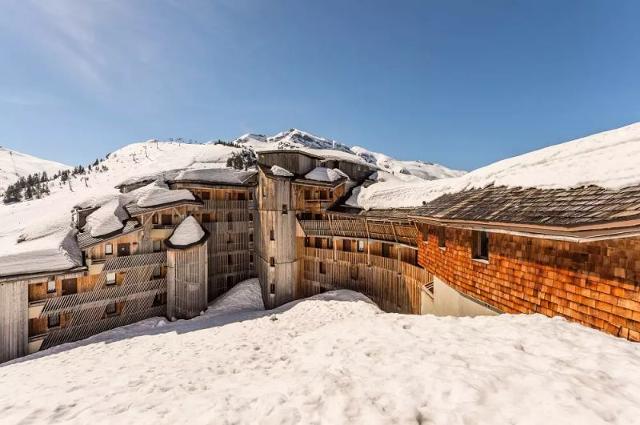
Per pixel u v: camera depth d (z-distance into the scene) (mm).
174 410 6129
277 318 23062
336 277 28094
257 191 33406
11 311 19047
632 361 4430
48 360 17672
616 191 5672
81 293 22562
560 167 8023
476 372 4820
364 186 30156
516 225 6762
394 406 4426
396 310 22812
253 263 36000
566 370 4465
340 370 6004
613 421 3348
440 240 12078
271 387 6246
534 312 7289
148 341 19969
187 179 30578
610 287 5613
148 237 26641
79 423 6770
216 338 19047
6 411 8742
